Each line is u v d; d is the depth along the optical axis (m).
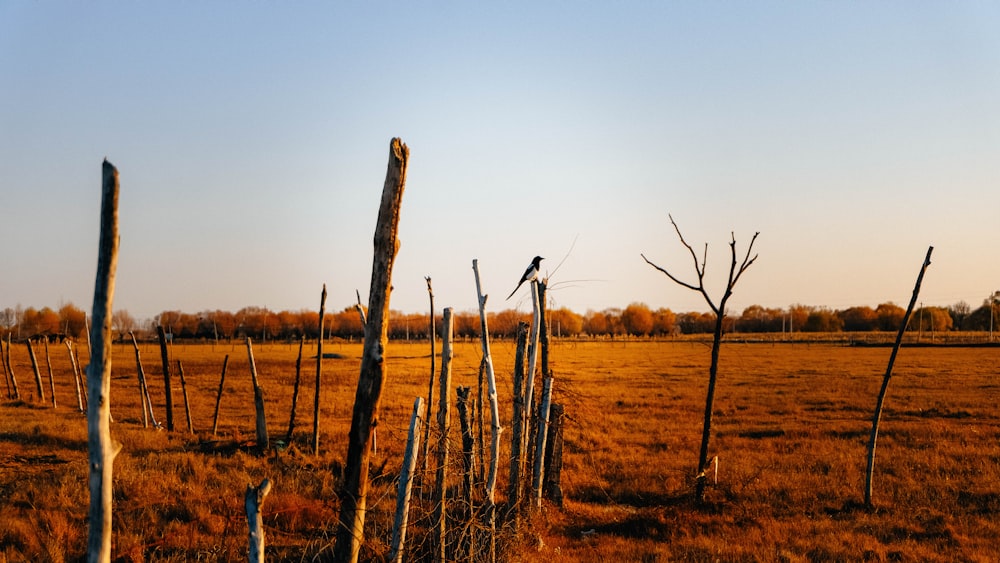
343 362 59.78
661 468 16.16
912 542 10.66
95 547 4.83
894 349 12.87
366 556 8.34
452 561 8.26
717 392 36.41
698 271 12.81
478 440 9.88
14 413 21.98
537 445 11.75
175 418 24.31
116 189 4.84
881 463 16.69
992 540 10.84
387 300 7.16
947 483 14.39
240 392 34.34
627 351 83.19
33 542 8.78
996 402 31.44
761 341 113.94
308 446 17.23
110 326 4.91
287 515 10.59
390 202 7.09
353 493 7.12
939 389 37.81
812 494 13.59
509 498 10.12
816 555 9.98
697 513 12.23
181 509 10.67
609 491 14.21
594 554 9.90
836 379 44.81
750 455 18.00
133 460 13.77
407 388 31.41
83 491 11.26
